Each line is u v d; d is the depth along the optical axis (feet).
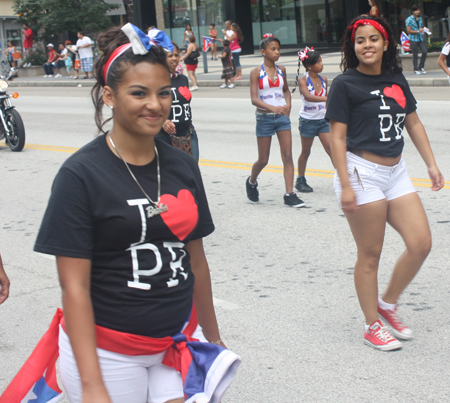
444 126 34.60
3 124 36.73
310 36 98.68
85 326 6.02
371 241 11.24
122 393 6.47
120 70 6.05
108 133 6.47
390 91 10.89
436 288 14.39
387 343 11.58
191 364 6.44
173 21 111.55
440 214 20.02
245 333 12.67
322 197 23.27
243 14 103.76
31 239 20.26
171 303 6.49
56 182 6.15
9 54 100.99
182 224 6.46
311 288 14.88
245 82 66.28
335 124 10.95
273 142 35.01
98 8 95.55
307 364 11.30
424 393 10.13
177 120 18.72
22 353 12.26
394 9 82.53
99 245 6.25
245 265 16.83
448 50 29.14
